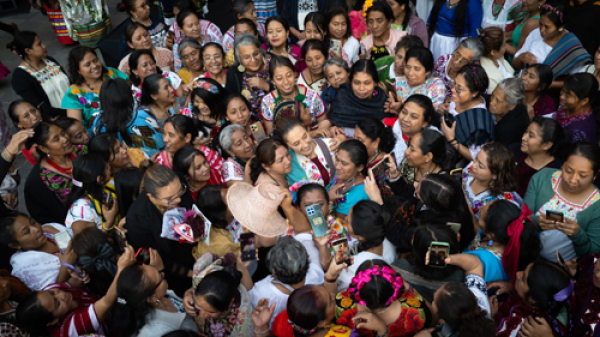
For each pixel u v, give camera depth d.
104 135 3.54
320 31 5.12
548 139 3.23
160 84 4.22
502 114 3.86
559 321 2.38
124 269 2.43
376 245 2.80
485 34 4.40
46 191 3.64
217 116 4.21
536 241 2.57
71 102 4.76
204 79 4.27
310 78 4.86
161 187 2.76
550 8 4.66
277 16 4.99
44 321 2.42
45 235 3.18
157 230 2.91
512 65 5.37
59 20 7.94
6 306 2.64
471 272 2.60
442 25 5.51
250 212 2.89
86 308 2.57
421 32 5.45
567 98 3.73
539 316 2.39
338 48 5.20
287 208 3.06
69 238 3.06
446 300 2.17
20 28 8.84
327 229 2.87
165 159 3.81
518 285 2.51
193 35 5.79
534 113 4.20
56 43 8.32
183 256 3.01
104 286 2.76
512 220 2.65
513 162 3.12
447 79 4.65
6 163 3.54
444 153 3.32
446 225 2.67
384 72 5.03
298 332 2.42
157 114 4.41
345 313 2.45
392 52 5.25
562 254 2.75
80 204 3.25
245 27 5.39
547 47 4.88
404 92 4.45
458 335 2.17
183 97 4.95
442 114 4.11
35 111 4.30
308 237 3.09
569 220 2.79
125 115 4.12
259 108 4.65
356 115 4.21
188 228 2.72
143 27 5.64
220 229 2.97
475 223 3.24
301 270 2.59
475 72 3.73
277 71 4.04
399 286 2.31
